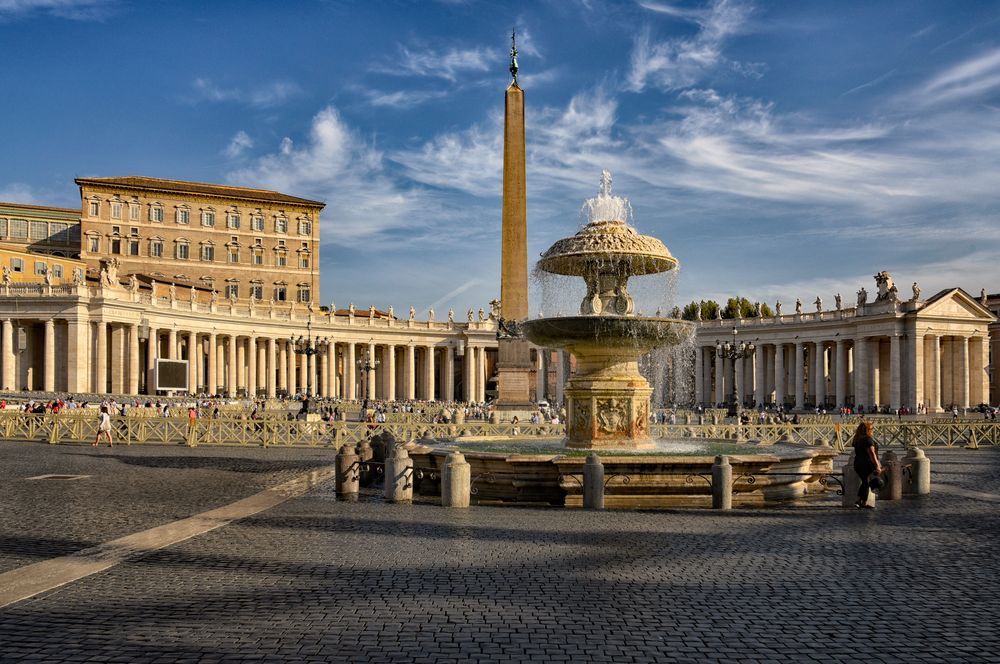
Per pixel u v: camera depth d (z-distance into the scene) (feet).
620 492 51.57
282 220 376.68
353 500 53.36
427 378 334.65
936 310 257.75
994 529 42.65
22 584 29.96
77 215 350.43
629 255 62.34
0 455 86.28
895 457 54.90
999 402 295.48
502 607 27.12
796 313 286.87
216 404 189.37
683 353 128.16
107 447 99.40
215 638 23.75
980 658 22.67
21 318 217.36
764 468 53.11
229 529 41.86
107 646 23.00
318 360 324.39
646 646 23.32
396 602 27.66
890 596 28.91
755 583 30.66
